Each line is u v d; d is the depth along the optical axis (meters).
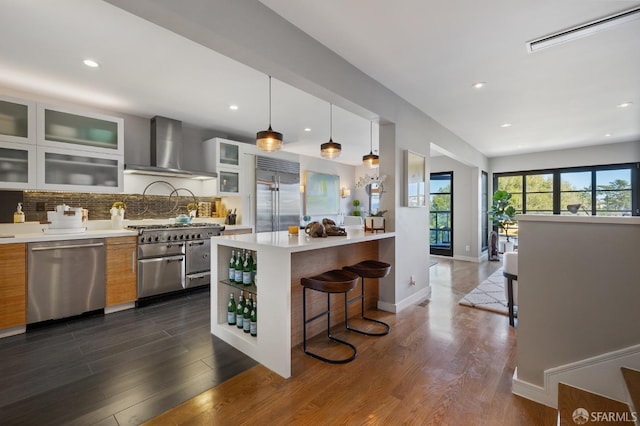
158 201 4.46
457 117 4.22
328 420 1.66
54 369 2.16
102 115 3.53
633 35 2.24
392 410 1.75
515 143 5.84
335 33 2.24
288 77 2.21
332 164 8.53
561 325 1.79
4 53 2.51
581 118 4.27
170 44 2.38
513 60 2.63
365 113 3.03
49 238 2.96
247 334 2.53
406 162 3.55
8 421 1.63
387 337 2.75
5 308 2.71
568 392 1.71
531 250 1.89
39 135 3.10
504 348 2.53
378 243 3.57
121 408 1.74
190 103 3.70
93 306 3.25
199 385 1.98
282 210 5.64
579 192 6.24
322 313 2.72
